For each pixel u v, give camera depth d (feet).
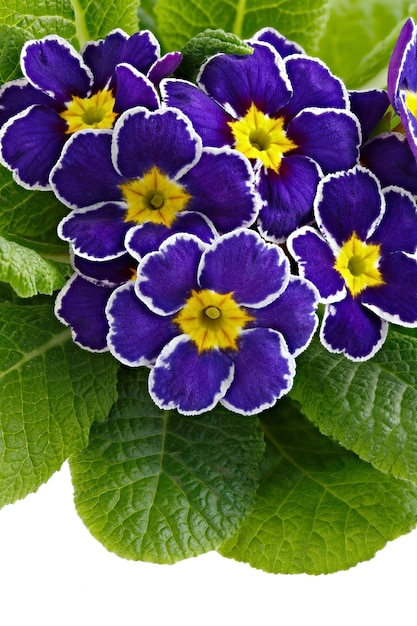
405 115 0.95
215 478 0.99
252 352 0.93
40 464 0.96
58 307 0.96
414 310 0.97
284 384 0.93
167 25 1.11
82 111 0.98
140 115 0.91
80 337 0.97
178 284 0.91
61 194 0.94
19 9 1.03
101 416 0.98
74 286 0.96
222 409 1.02
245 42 0.97
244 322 0.93
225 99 0.96
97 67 0.99
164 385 0.93
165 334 0.93
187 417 1.02
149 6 1.21
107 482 0.98
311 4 1.10
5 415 0.95
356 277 0.98
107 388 0.99
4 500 0.95
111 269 0.95
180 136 0.91
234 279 0.91
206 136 0.94
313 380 0.98
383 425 0.96
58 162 0.93
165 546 0.97
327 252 0.95
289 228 0.95
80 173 0.93
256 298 0.92
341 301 0.96
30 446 0.96
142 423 1.01
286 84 0.97
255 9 1.10
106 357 0.99
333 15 1.30
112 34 0.99
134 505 0.98
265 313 0.93
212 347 0.94
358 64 1.28
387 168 0.99
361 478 1.04
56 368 0.98
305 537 1.02
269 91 0.97
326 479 1.04
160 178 0.93
